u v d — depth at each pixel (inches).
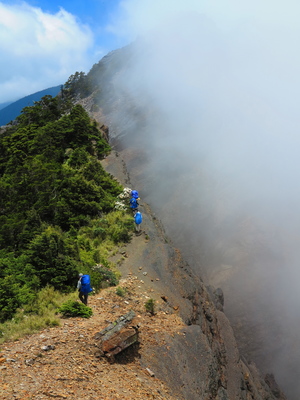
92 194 884.6
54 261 532.4
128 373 336.5
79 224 794.8
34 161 1092.5
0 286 442.9
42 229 725.3
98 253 643.5
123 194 948.6
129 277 607.8
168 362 401.1
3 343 339.6
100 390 273.4
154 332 446.3
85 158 1151.6
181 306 594.6
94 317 431.8
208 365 463.5
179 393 364.8
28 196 901.2
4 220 772.0
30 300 447.2
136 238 764.0
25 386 244.7
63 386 259.4
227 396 479.5
